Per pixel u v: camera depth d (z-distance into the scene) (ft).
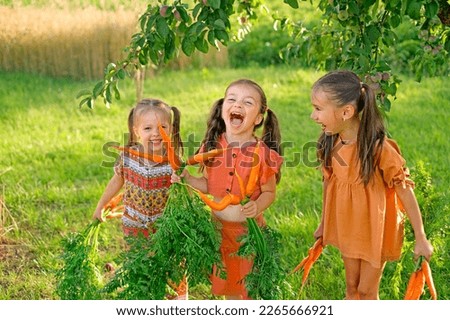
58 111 35.55
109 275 18.39
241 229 14.96
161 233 13.96
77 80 41.37
